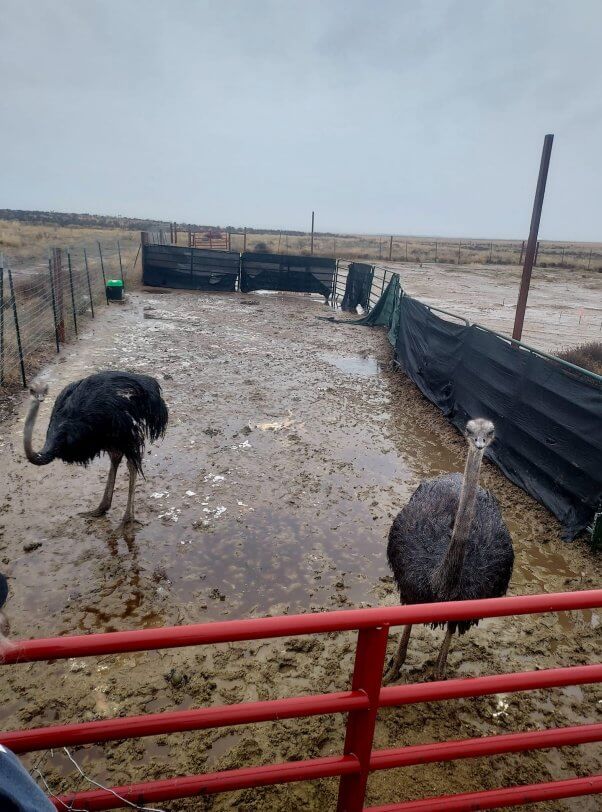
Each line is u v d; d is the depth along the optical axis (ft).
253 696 12.24
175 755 10.78
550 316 66.08
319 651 13.69
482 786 10.50
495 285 97.96
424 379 34.06
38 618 14.08
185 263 70.85
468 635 14.62
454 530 10.64
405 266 126.11
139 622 14.17
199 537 17.93
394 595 15.90
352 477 22.80
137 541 17.52
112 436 17.30
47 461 15.90
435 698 6.88
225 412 28.99
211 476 21.95
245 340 46.03
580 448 19.57
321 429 27.73
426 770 10.77
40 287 47.78
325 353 43.62
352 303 64.23
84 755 10.68
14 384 30.19
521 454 23.02
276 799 10.12
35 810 3.46
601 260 173.27
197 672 12.80
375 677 6.62
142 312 54.54
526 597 6.53
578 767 11.04
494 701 12.57
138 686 12.31
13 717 11.37
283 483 21.83
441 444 27.25
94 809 6.49
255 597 15.40
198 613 14.65
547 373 21.59
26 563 16.14
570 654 14.11
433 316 33.27
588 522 18.93
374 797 10.12
